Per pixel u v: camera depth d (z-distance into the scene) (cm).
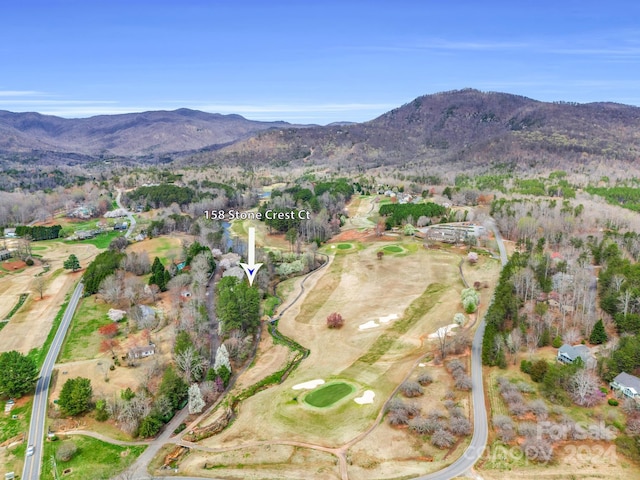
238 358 13275
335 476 8675
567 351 11956
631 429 9450
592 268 17575
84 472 8981
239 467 9006
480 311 15612
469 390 11238
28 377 11512
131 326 15162
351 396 11200
